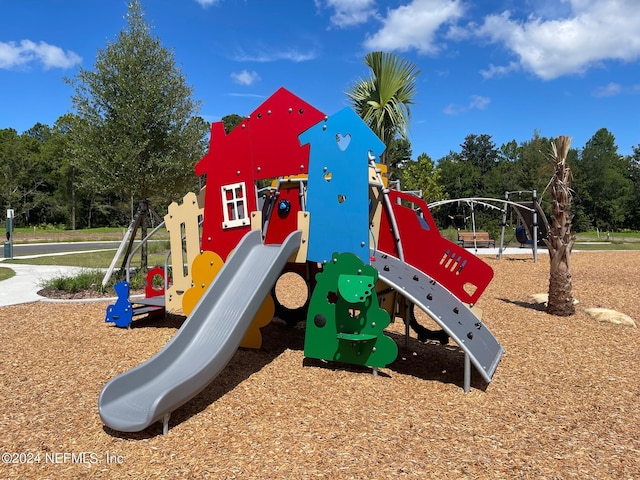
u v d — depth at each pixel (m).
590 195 55.41
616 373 4.93
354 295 4.50
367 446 3.21
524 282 11.47
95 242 30.91
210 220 5.89
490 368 4.38
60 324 6.88
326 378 4.59
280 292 9.59
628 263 16.00
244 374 4.66
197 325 4.19
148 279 7.48
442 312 4.55
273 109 5.56
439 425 3.59
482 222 38.25
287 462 2.98
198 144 11.44
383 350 4.64
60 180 55.62
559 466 3.01
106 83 10.47
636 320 7.50
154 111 10.56
